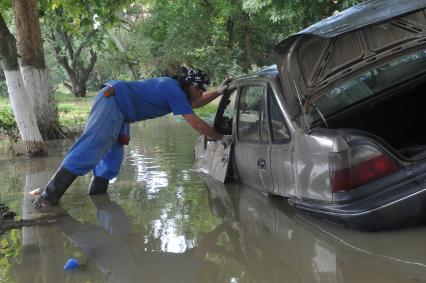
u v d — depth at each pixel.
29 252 4.14
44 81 12.26
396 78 5.16
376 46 4.05
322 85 4.11
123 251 4.05
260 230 4.35
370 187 3.77
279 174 4.63
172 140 10.99
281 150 4.52
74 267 3.74
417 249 3.47
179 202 5.49
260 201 5.24
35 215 5.30
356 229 3.80
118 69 41.31
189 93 5.86
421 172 3.72
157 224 4.74
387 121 5.32
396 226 3.72
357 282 3.11
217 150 6.50
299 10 13.09
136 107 5.79
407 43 4.09
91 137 5.68
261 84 5.08
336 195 3.81
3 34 9.49
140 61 35.50
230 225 4.56
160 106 5.79
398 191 3.65
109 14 14.19
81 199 5.90
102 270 3.66
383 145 3.77
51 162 8.83
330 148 3.81
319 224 4.21
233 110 5.91
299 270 3.41
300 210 4.29
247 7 13.78
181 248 4.06
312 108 4.32
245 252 3.87
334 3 11.95
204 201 5.45
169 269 3.63
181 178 6.71
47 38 33.28
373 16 3.84
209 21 24.36
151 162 8.12
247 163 5.44
